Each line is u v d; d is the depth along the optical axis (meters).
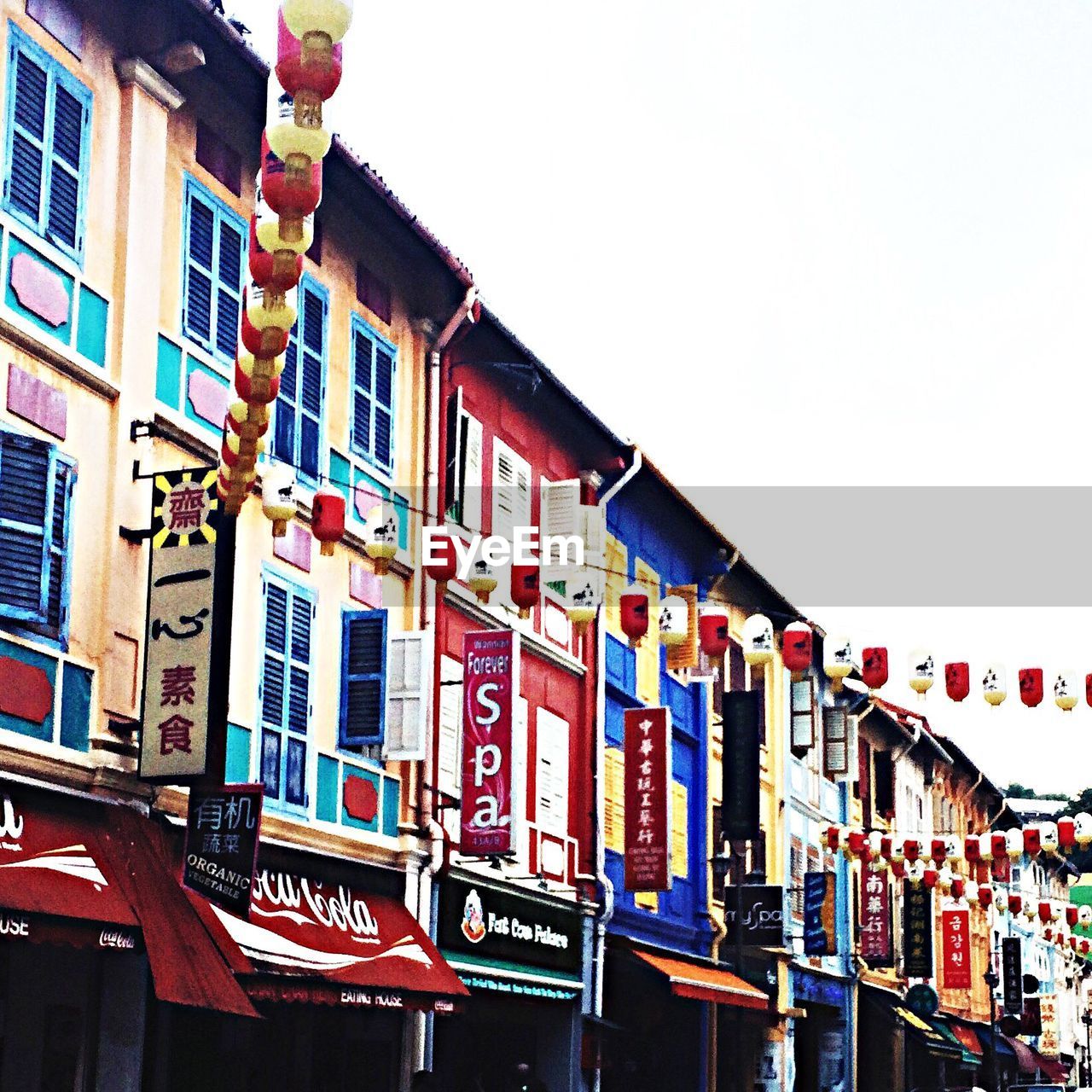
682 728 26.66
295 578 16.00
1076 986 63.91
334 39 8.66
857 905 36.34
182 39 14.18
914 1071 40.91
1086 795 92.50
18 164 12.65
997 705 18.30
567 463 22.73
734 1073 28.09
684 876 26.42
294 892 15.41
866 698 35.22
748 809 27.00
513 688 18.08
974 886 31.73
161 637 13.10
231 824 13.05
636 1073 24.44
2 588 12.13
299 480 16.08
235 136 15.61
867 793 38.25
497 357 20.16
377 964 15.65
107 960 13.38
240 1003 12.91
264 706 15.33
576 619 19.02
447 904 18.23
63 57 13.27
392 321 18.34
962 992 46.47
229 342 15.35
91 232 13.50
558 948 21.19
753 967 29.12
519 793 17.95
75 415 13.11
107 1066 13.23
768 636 18.20
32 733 12.32
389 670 16.78
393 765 17.64
